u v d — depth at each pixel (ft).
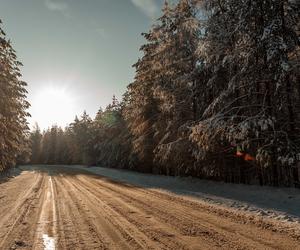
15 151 111.24
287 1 50.01
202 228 29.07
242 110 56.18
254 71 52.31
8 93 91.25
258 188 52.06
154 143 103.19
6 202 49.08
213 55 59.62
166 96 78.89
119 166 171.73
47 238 26.17
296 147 46.73
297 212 34.78
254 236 25.68
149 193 59.93
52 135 381.60
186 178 78.28
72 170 186.80
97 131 261.44
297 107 56.08
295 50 49.93
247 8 51.29
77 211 39.60
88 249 22.79
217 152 59.57
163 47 82.07
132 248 22.86
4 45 85.10
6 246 23.95
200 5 66.74
